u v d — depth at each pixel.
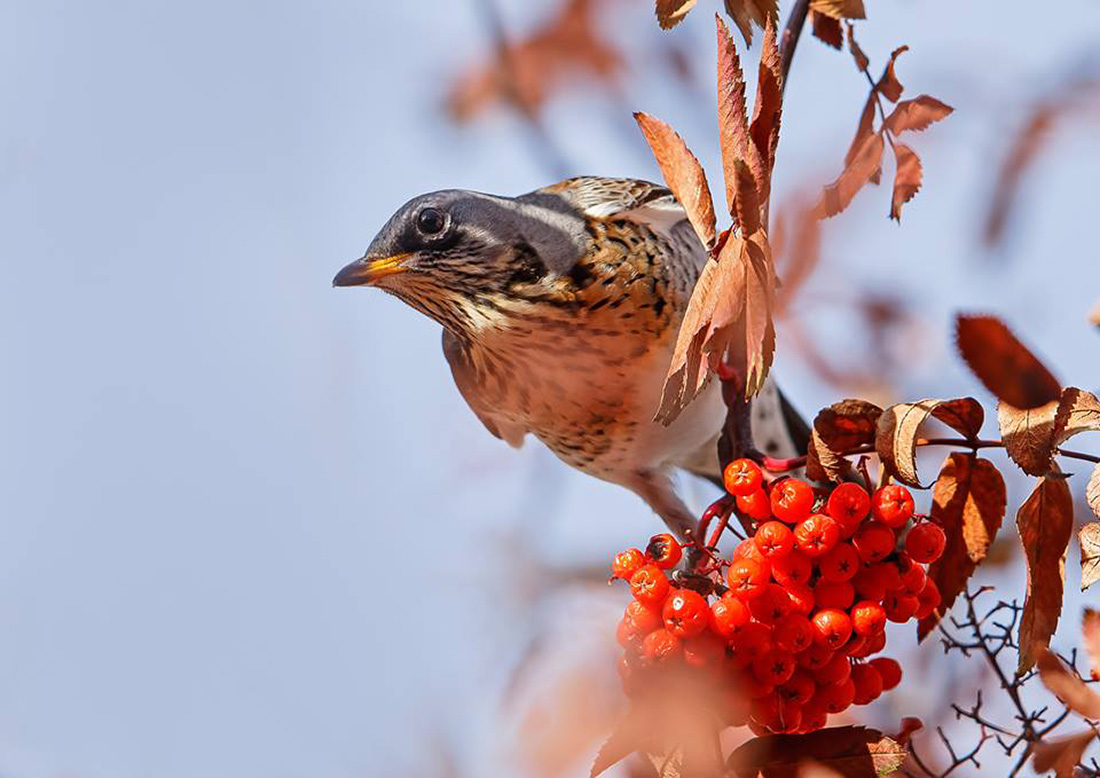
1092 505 3.91
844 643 3.93
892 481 3.93
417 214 4.14
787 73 4.00
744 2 3.93
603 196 4.14
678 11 3.94
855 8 3.98
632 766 3.95
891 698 4.09
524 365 4.15
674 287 4.14
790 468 3.96
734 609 3.92
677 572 3.95
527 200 4.15
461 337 4.17
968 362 3.93
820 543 3.92
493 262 4.14
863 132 3.98
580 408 4.16
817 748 3.93
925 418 3.92
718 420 4.17
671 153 3.92
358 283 4.15
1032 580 3.92
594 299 4.13
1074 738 3.93
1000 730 3.96
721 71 3.90
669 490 4.19
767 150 3.90
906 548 3.93
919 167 3.97
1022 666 3.92
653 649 3.93
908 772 3.98
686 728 3.93
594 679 4.16
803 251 4.18
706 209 3.91
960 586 3.94
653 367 4.14
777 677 3.93
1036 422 3.92
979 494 3.94
